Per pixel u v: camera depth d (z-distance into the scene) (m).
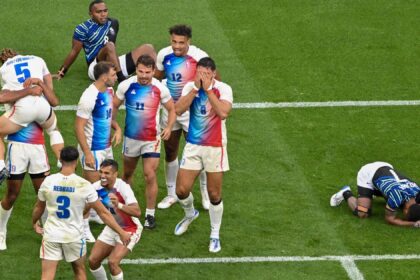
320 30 53.16
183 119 36.50
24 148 33.75
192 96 33.09
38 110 33.41
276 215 36.84
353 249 34.69
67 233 30.08
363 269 33.53
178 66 37.31
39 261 33.66
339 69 48.97
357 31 53.06
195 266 33.66
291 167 40.25
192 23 53.84
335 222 36.44
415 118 44.47
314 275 33.22
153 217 35.81
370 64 49.53
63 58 49.72
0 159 33.25
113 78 34.06
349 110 45.00
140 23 53.59
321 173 39.84
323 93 46.53
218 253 34.44
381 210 37.31
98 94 34.00
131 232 31.73
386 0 56.84
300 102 45.62
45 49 50.56
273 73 48.41
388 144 42.25
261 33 52.75
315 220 36.56
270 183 39.06
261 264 33.81
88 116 34.06
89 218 36.09
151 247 34.72
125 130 35.59
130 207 31.28
